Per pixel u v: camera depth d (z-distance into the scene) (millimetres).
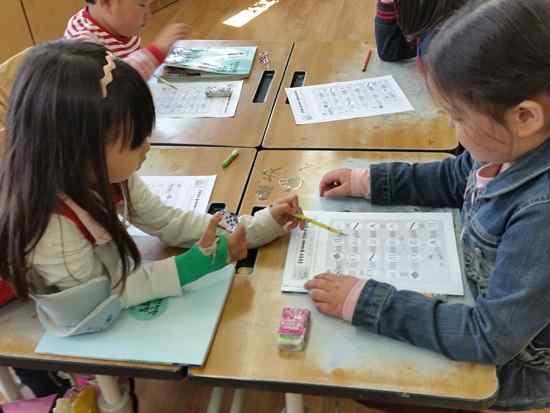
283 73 1649
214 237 987
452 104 813
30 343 920
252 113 1479
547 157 819
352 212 1126
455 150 1280
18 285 908
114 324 929
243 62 1696
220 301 951
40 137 850
